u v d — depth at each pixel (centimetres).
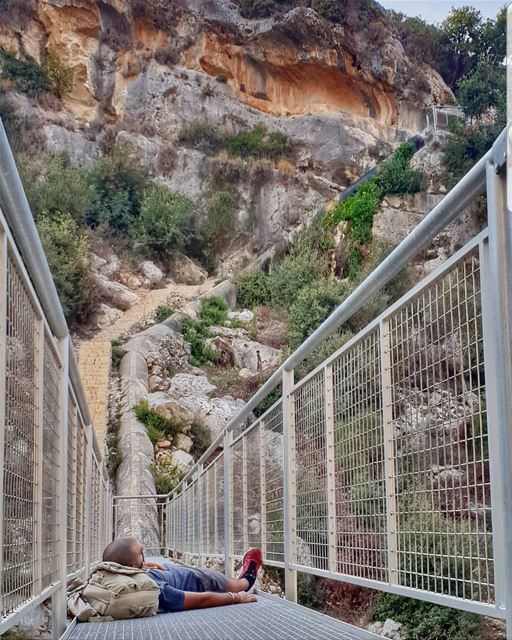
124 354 2609
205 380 2592
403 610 812
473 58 5509
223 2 5053
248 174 4575
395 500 304
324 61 5059
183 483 1297
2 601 229
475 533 231
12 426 256
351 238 3475
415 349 284
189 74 4822
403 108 5222
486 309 222
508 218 206
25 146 4178
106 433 2167
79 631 408
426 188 3519
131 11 4738
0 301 231
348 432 370
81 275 3006
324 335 416
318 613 418
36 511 307
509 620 198
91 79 4534
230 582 552
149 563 572
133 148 4494
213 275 4247
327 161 4809
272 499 546
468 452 238
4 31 4416
